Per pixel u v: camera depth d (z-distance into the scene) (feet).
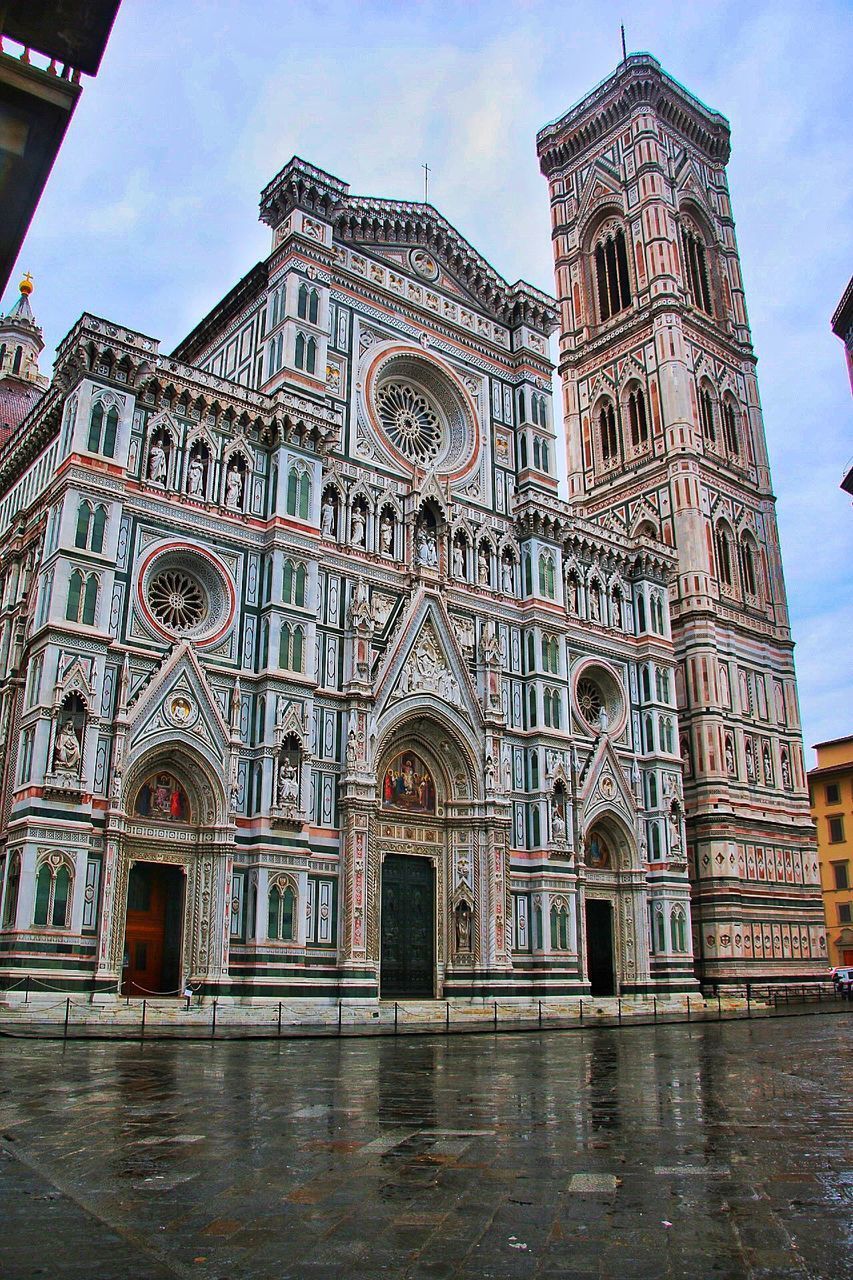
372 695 179.42
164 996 148.97
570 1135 55.21
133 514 160.86
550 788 202.80
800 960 254.88
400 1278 31.30
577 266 316.60
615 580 240.32
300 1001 155.02
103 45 41.29
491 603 209.05
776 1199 40.86
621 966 216.95
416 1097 70.38
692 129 319.06
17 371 324.39
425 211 222.69
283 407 180.65
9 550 177.37
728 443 291.79
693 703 255.70
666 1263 32.68
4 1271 31.30
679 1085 79.00
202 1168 46.06
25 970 132.98
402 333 214.48
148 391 167.94
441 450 218.79
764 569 286.46
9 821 144.87
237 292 207.62
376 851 174.19
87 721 145.28
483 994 182.60
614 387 296.10
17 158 39.78
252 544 173.99
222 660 165.07
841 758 361.30
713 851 244.22
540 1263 32.73
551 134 333.21
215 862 155.53
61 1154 48.98
